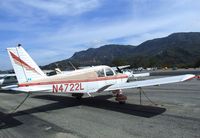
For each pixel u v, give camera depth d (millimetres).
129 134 5711
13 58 8898
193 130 5773
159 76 30031
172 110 8148
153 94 12602
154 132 5762
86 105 10188
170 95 11844
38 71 9453
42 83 9023
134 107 9109
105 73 11000
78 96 11852
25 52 9195
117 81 11516
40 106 10641
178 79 8508
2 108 10664
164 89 14883
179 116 7246
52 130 6531
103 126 6594
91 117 7812
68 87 9656
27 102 12188
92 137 5672
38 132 6430
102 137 5613
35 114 8906
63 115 8406
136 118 7309
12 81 18719
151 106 9086
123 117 7539
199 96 11062
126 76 12094
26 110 9828
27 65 9164
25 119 8133
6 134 6410
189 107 8523
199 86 15711
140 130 5992
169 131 5781
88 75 10297
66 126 6844
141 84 9266
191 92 12641
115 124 6723
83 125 6844
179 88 15016
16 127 7102
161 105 9141
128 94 12984
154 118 7168
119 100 9938
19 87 8758
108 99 11500
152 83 8992
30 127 7008
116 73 11672
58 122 7391
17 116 8688
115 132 5945
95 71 10625
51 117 8195
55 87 9305
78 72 10086
